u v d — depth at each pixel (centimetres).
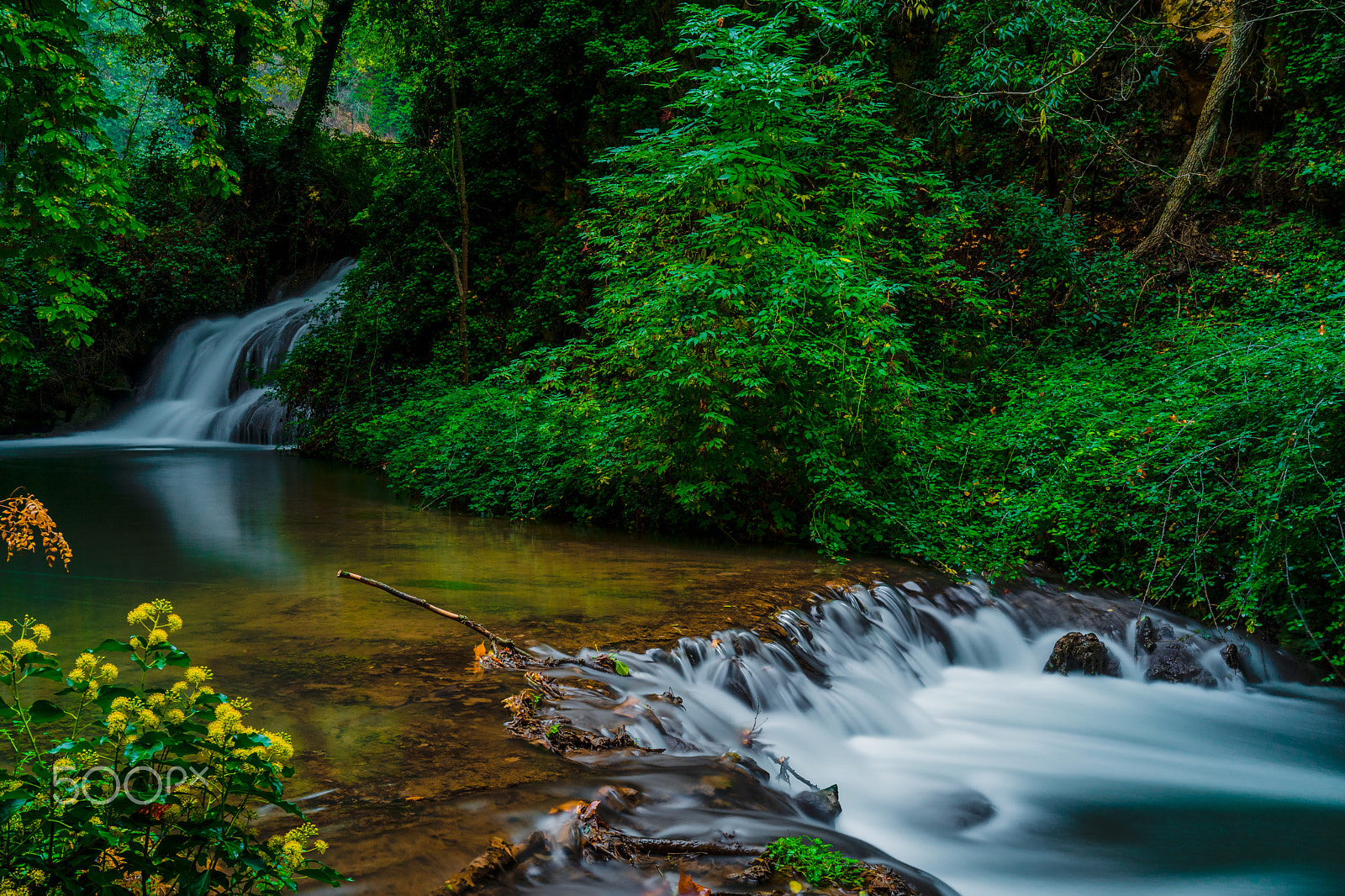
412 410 1580
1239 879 475
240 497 1286
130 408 2500
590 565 868
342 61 3123
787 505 1037
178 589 741
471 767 416
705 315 929
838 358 954
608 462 1073
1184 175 1449
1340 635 800
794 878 340
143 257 2547
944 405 1152
